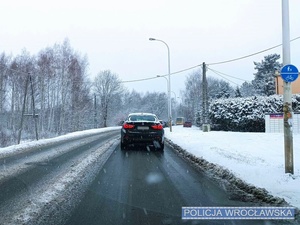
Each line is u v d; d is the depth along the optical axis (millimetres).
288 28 7824
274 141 14836
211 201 6082
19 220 5023
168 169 9445
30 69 49781
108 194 6574
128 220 5023
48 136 40969
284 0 7859
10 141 32000
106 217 5164
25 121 47969
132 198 6285
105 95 77250
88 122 64188
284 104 7820
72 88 51750
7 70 49594
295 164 8961
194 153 12117
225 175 8195
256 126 27328
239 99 29312
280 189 6500
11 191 6801
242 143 14375
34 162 10781
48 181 7762
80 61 56969
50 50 51344
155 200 6148
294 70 7711
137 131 13656
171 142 17812
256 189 6586
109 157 11961
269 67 58625
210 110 31234
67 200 6133
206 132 24469
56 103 50219
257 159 9781
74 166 9914
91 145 16906
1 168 9594
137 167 9781
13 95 48594
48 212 5418
